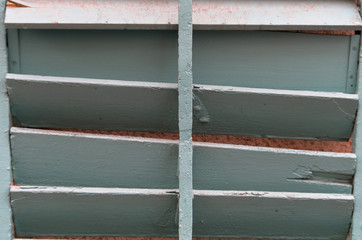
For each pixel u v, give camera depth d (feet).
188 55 5.63
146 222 6.12
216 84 6.24
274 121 6.23
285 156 6.16
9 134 6.05
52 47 6.16
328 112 6.20
